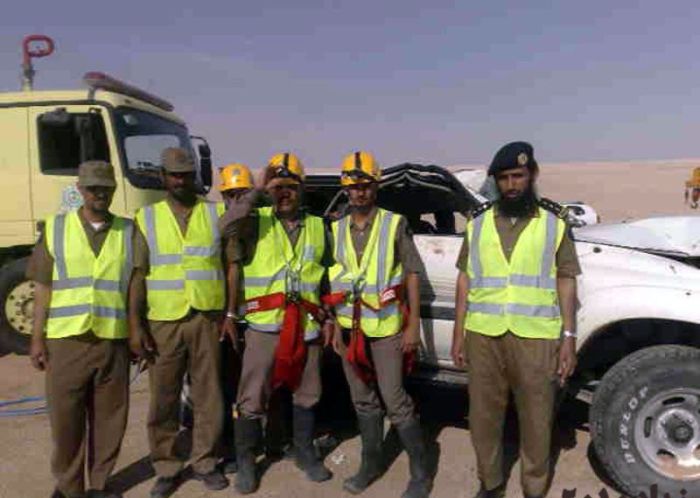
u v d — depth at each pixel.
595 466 4.52
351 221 4.20
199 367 4.19
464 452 4.77
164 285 4.05
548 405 3.77
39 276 3.88
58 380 3.87
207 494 4.23
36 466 4.66
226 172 4.92
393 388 4.04
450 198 4.96
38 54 7.70
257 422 4.27
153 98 8.02
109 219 3.97
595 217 15.88
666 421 3.94
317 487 4.31
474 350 3.85
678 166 69.69
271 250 4.18
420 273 4.46
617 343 4.50
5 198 7.03
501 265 3.74
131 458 4.76
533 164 3.67
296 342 4.15
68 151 7.00
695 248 4.80
